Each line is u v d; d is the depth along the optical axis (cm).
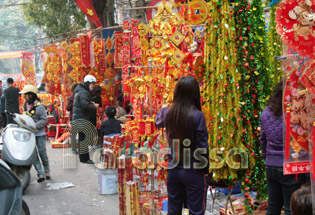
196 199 318
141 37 486
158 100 443
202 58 394
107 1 1325
